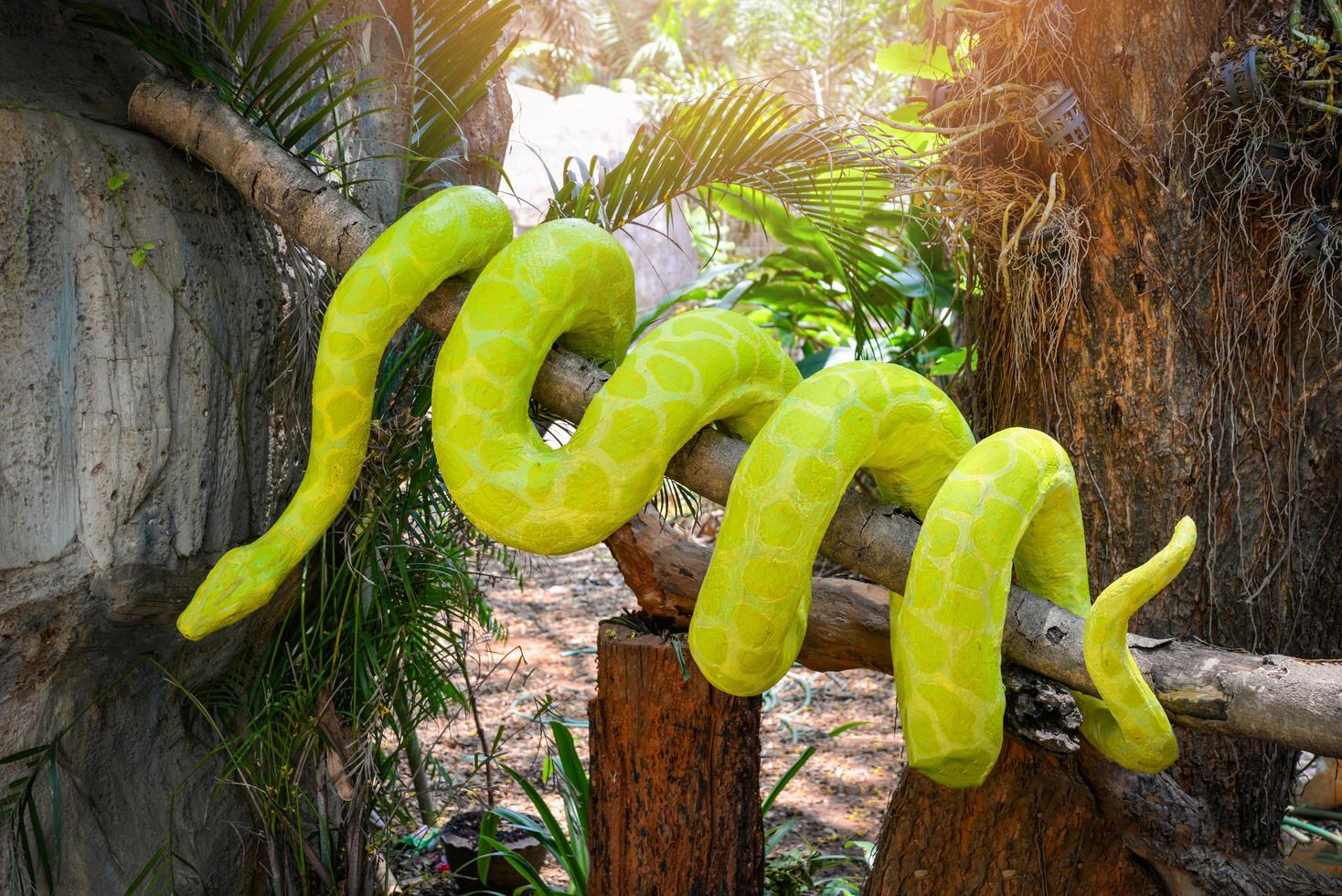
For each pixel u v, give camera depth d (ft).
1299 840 14.57
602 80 53.78
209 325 8.62
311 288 10.21
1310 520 9.43
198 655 9.81
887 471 6.73
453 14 10.85
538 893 12.85
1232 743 9.40
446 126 11.55
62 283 7.70
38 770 8.43
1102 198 9.08
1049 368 9.64
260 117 9.48
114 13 8.79
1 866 8.35
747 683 6.20
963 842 10.36
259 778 10.56
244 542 9.39
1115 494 9.39
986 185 9.38
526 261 6.53
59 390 7.68
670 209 11.44
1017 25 9.02
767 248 40.57
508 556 14.07
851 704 21.16
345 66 11.34
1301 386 9.15
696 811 9.79
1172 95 8.77
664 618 10.09
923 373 20.65
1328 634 9.83
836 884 14.11
